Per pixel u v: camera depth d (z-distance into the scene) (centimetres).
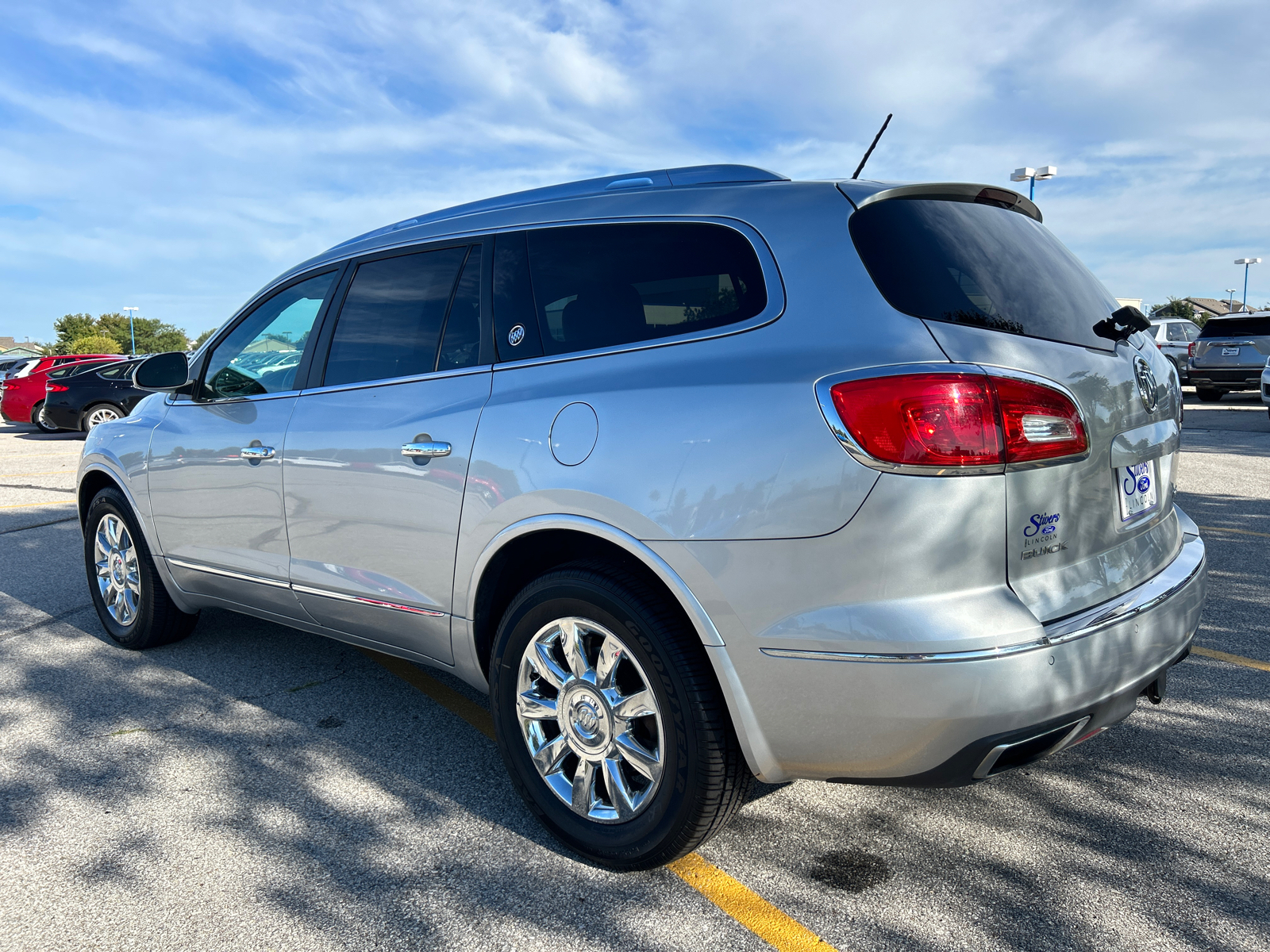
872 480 194
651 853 230
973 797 278
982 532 195
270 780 293
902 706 194
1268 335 1825
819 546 200
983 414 194
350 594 306
